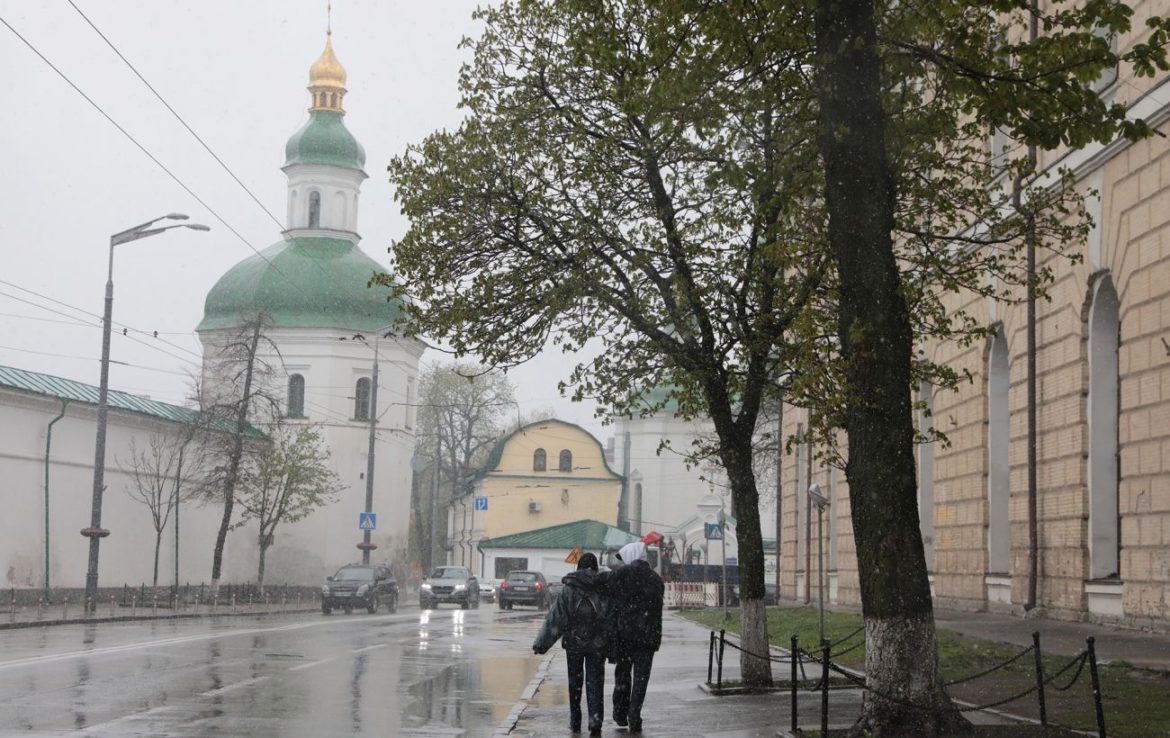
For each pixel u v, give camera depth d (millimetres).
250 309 71562
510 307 18266
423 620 42375
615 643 13805
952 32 13617
